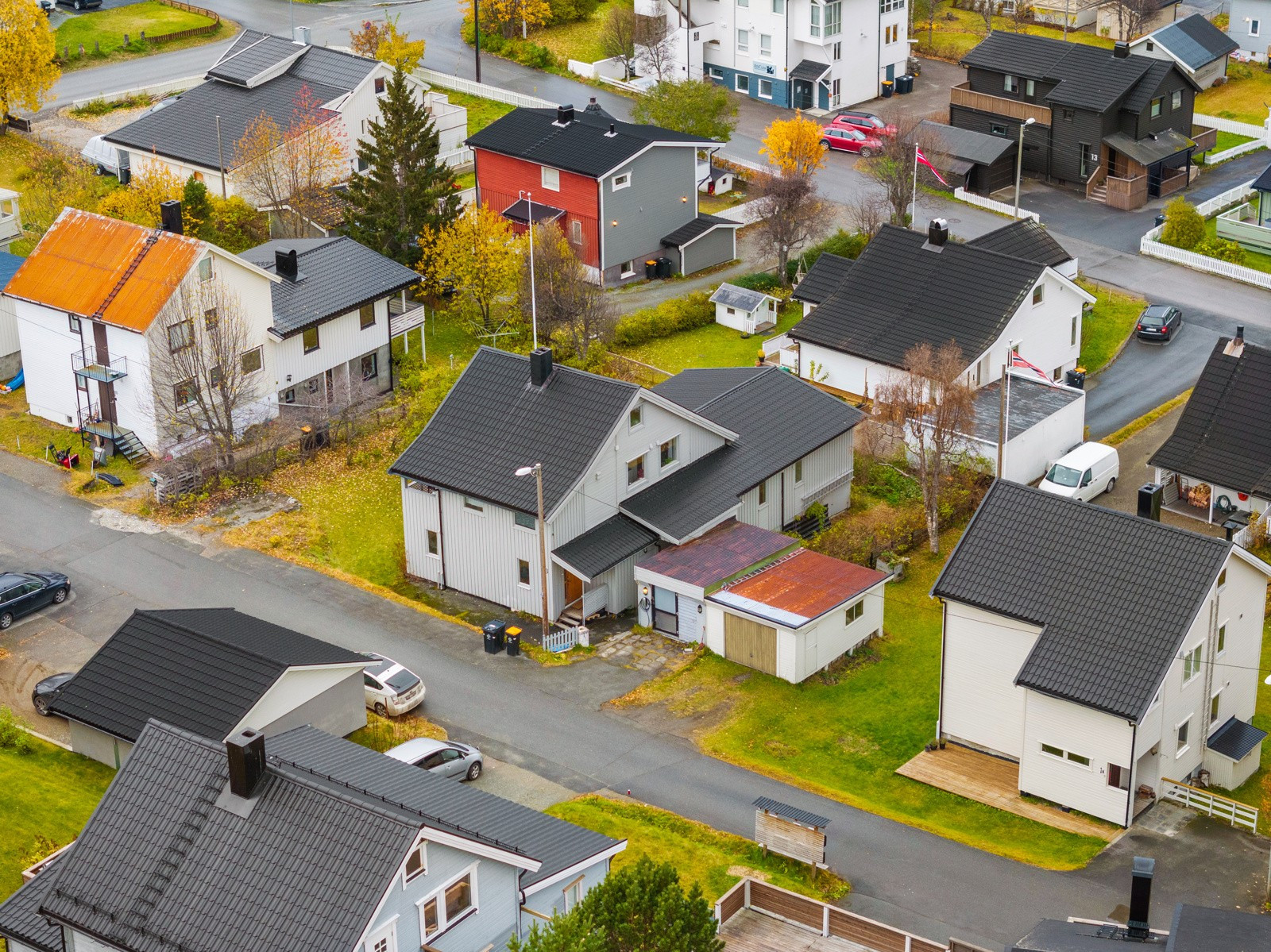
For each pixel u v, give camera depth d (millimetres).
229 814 38531
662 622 60781
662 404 62188
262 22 124750
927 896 46781
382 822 37375
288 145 90938
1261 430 67750
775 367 71125
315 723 52531
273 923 36719
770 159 98375
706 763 53125
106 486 69500
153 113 99938
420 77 114062
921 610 62719
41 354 73188
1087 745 49938
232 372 69250
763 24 111688
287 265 74812
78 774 51844
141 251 71000
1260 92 113438
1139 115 99000
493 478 60844
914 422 68500
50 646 59094
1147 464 71000
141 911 37844
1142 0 118500
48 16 116875
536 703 56156
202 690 51156
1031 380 74250
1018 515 53125
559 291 81375
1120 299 87625
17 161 101812
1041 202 99688
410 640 59656
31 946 39312
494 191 94438
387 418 74562
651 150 90500
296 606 61562
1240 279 89938
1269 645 59906
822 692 57281
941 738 54688
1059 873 47812
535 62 117188
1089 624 50281
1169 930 41781
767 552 61469
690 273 92500
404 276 78625
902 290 77938
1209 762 53094
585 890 43125
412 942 38094
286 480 70188
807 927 44656
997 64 103438
